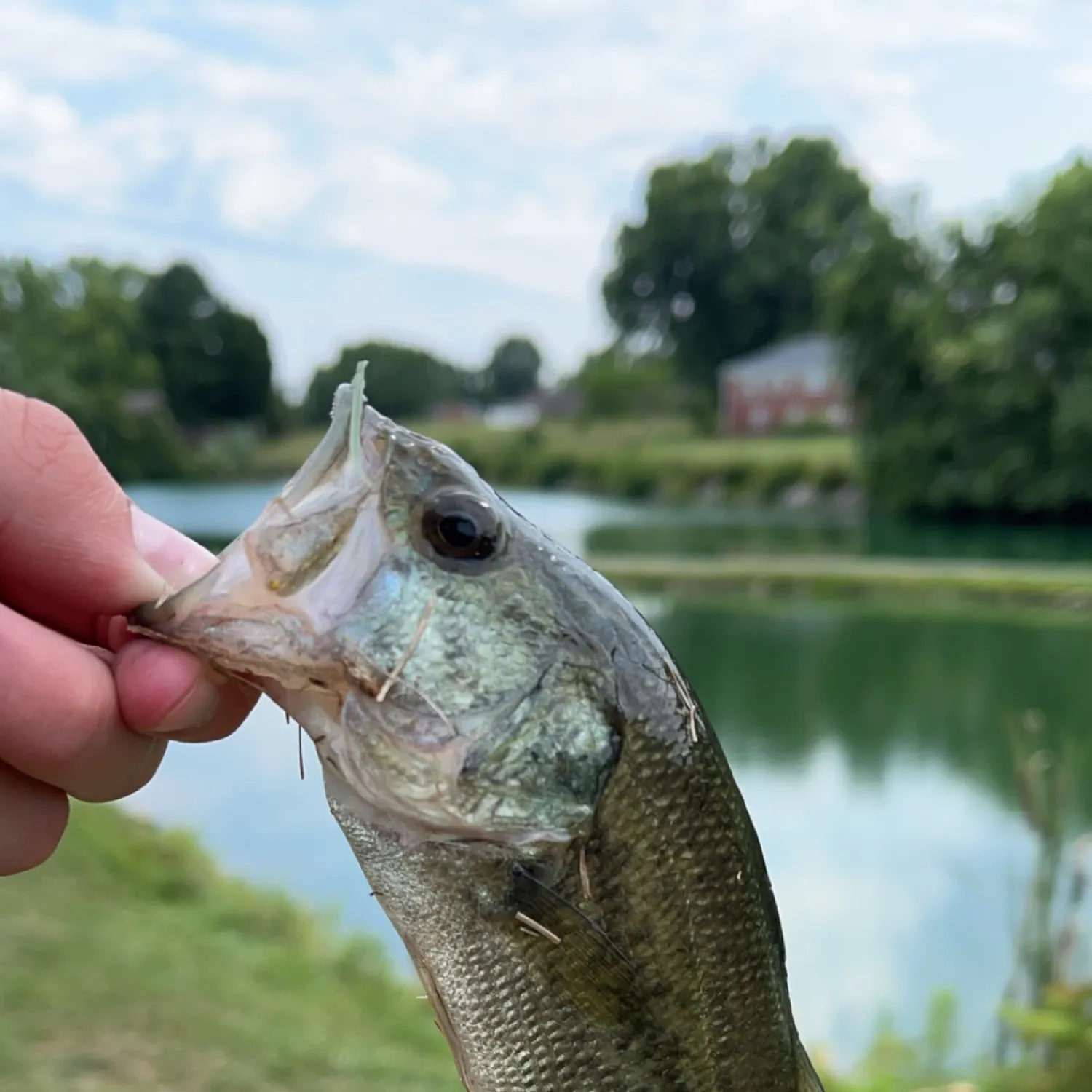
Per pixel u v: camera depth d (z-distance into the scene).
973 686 17.03
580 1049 1.74
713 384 77.38
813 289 77.00
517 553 1.78
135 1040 5.20
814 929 8.38
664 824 1.78
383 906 1.76
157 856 8.67
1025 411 38.97
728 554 32.91
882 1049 5.96
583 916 1.73
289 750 12.01
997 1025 5.63
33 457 1.42
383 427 1.75
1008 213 41.19
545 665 1.75
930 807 11.44
